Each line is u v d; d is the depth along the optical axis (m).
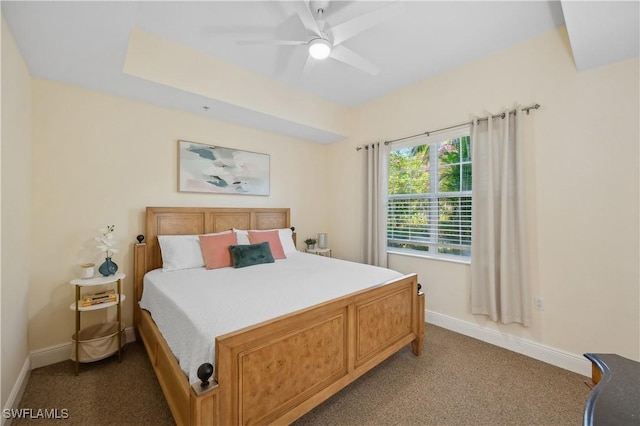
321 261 2.99
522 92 2.47
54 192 2.33
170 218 2.91
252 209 3.58
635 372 0.90
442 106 3.04
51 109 2.32
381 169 3.59
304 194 4.24
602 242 2.10
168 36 2.38
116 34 1.75
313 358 1.61
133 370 2.18
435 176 3.23
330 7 2.00
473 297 2.71
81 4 1.48
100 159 2.55
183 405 1.31
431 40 2.45
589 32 1.72
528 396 1.89
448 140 3.09
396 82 3.27
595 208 2.13
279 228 3.86
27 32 1.69
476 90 2.77
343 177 4.23
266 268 2.64
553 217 2.31
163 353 1.68
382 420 1.67
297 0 1.69
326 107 3.77
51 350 2.28
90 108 2.50
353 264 2.82
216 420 1.18
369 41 2.46
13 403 1.72
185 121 3.06
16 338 1.82
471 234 2.74
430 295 3.16
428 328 3.02
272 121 3.37
